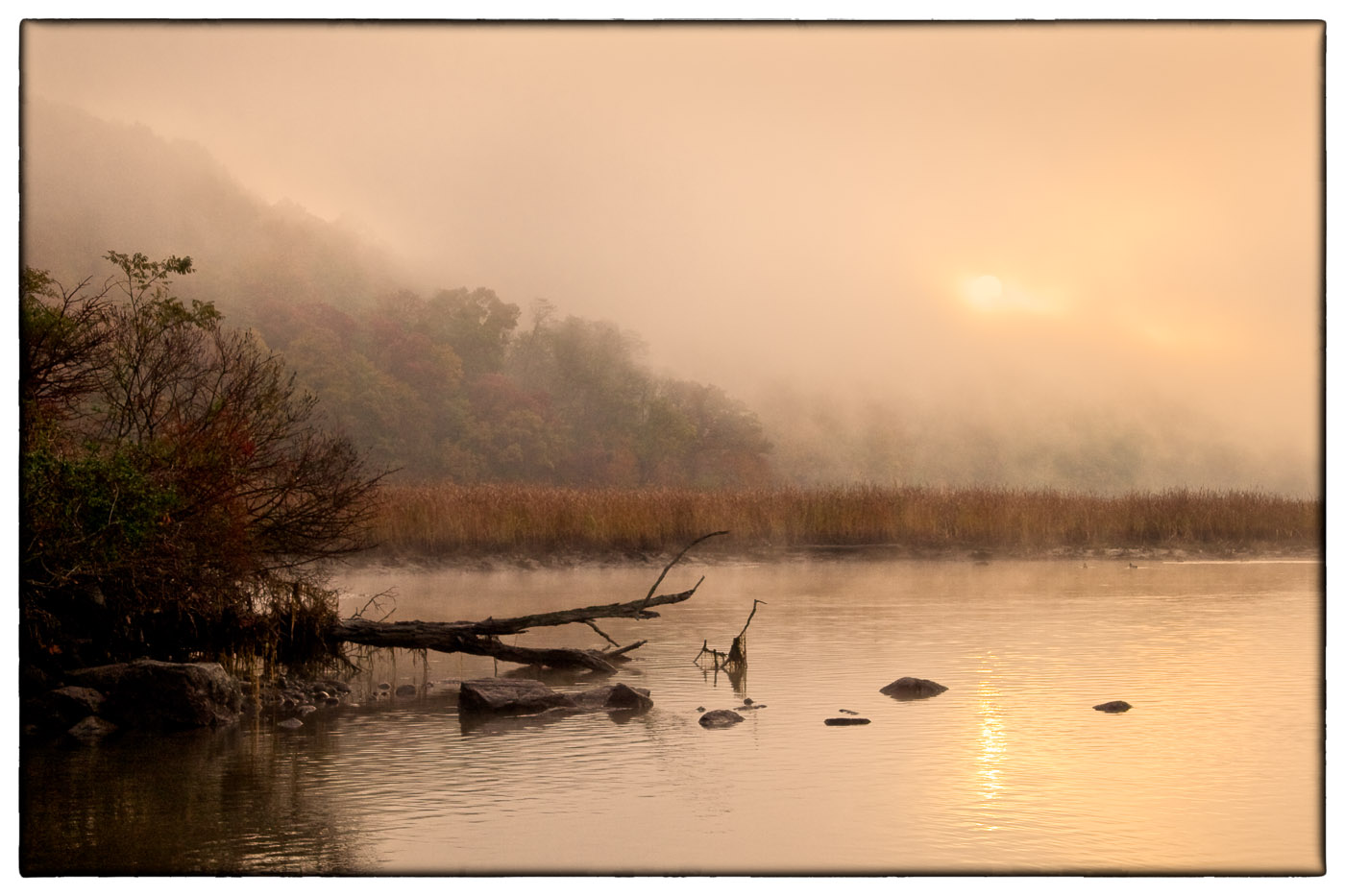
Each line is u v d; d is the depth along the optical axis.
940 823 7.95
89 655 12.44
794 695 12.41
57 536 11.34
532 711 11.90
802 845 7.52
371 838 7.71
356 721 11.55
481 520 30.62
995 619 18.31
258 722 11.49
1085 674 13.34
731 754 9.84
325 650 14.45
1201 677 13.12
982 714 11.30
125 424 13.15
